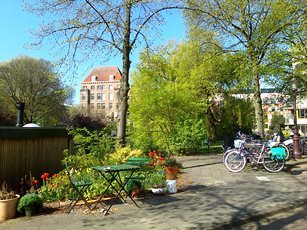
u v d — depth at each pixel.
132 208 7.02
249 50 15.80
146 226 5.84
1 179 8.35
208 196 8.05
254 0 16.28
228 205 7.18
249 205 7.16
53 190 7.49
